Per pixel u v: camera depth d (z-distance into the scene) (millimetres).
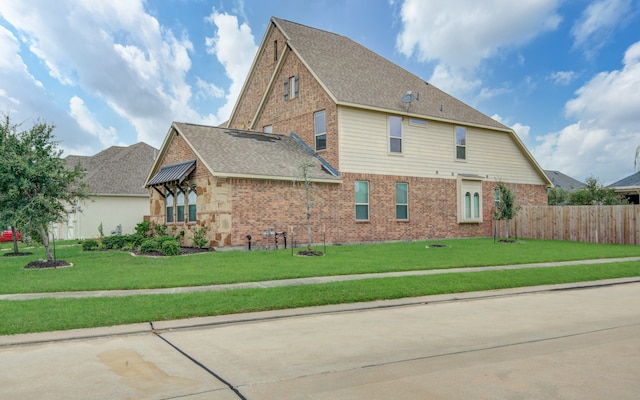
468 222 26906
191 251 18141
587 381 5039
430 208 25500
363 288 10703
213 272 12742
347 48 28047
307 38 26469
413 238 24672
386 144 23797
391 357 5992
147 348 6508
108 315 8195
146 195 35000
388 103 23875
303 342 6770
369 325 7867
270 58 27578
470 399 4555
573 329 7500
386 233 23641
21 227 14398
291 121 25016
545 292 11367
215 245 18438
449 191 26375
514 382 5020
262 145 22094
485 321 8133
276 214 19844
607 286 12367
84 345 6688
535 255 17391
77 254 18641
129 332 7355
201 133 21125
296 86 24688
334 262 14891
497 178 28578
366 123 23062
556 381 5039
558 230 25812
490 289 11461
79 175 15938
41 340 6852
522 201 29922
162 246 17453
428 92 27906
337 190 21906
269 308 9023
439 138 26031
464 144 27203
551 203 39000
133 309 8602
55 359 6000
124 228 34438
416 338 6961
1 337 6988
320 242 21203
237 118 30688
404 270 13414
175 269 13422
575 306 9523
